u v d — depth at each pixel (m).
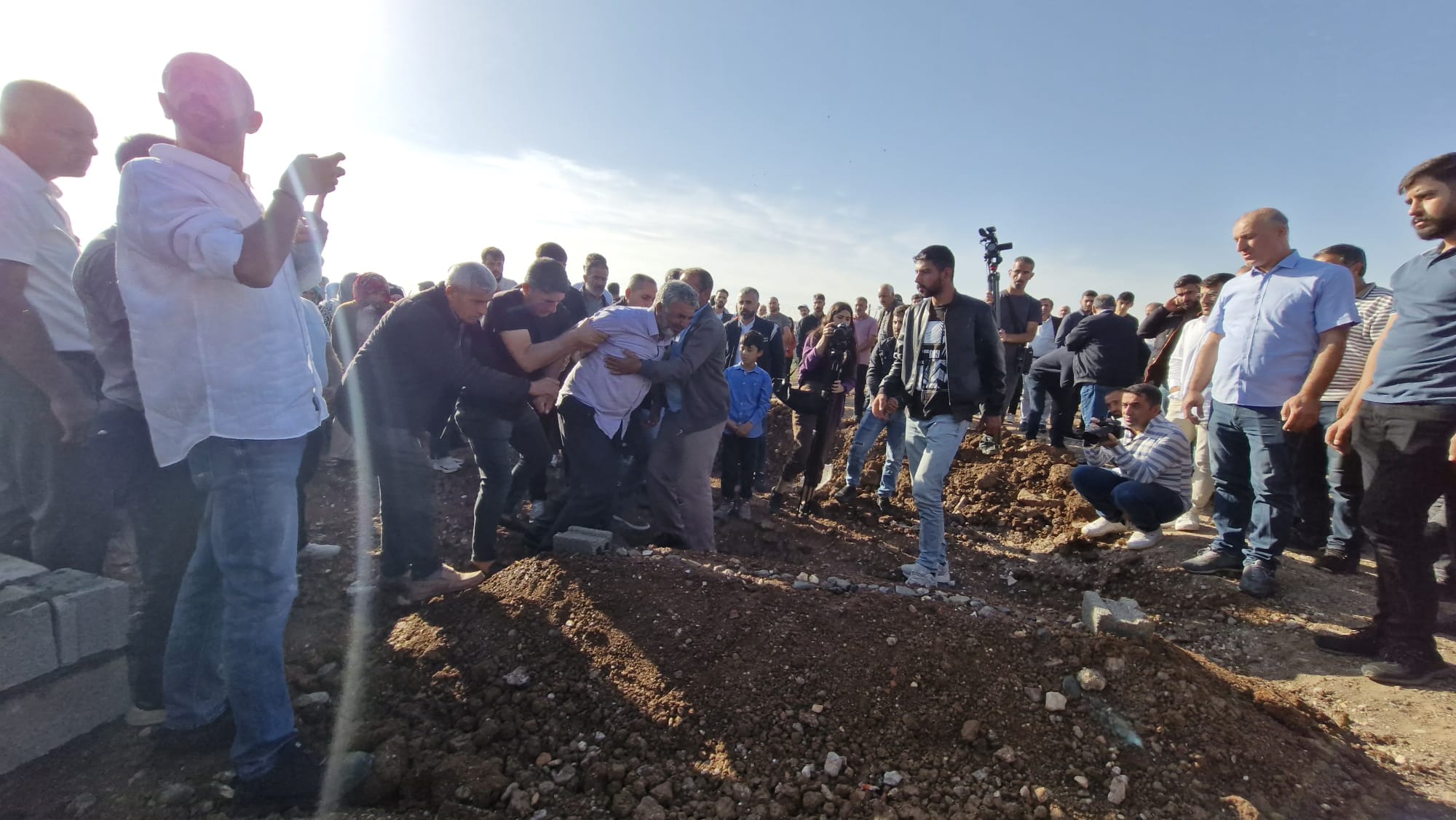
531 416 4.36
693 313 4.00
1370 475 3.18
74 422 2.65
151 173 1.87
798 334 10.22
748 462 5.86
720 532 5.66
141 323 1.91
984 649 2.79
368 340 3.45
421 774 2.25
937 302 4.12
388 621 3.36
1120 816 2.12
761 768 2.33
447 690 2.80
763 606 3.03
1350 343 4.30
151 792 2.14
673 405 4.24
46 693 2.25
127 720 2.44
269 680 2.10
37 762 2.24
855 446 6.26
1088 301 8.82
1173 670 2.66
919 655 2.74
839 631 2.88
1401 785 2.38
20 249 2.48
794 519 6.06
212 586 2.29
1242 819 2.11
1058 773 2.30
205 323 1.94
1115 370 6.85
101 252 2.38
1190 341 5.13
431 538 3.55
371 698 2.76
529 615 3.11
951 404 4.07
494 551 3.97
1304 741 2.49
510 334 3.76
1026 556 5.27
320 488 5.27
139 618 2.46
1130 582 4.38
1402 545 2.98
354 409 3.41
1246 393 3.89
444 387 3.54
